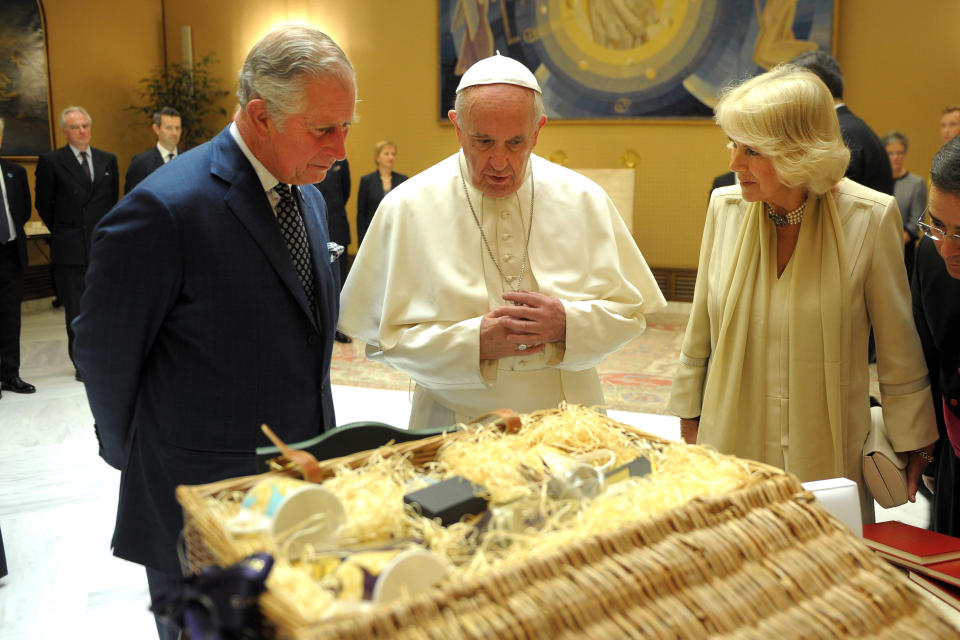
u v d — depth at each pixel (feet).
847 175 13.08
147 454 5.79
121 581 9.83
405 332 6.24
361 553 2.98
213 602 2.59
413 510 3.40
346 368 20.44
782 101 5.47
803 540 3.30
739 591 3.01
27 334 24.54
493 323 5.85
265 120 5.38
